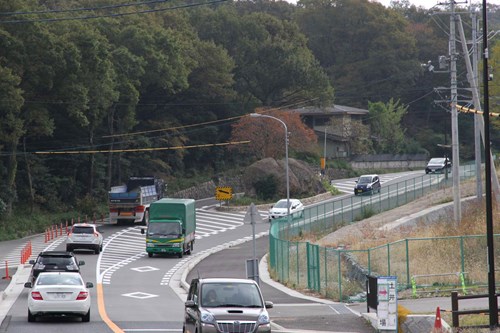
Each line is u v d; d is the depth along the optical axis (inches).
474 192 4953.3
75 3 6540.4
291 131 7047.2
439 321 1587.1
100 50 5462.6
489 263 1706.4
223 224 5600.4
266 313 1491.1
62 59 5108.3
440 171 7416.3
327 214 4712.1
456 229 3506.4
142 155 6953.7
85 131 6274.6
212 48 7214.6
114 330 1793.8
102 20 6176.2
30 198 5684.1
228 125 7691.9
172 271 3553.2
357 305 2375.7
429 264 2893.7
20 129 5059.1
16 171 5733.3
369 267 2551.7
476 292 2509.8
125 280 3240.7
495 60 5885.8
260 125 7022.6
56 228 5098.4
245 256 4131.4
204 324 1449.3
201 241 4857.3
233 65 7377.0
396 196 5246.1
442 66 3636.8
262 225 5546.3
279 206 5600.4
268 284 3085.6
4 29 4968.0
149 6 7406.5
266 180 6584.6
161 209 4143.7
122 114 6338.6
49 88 5162.4
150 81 6417.3
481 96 6033.5
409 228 3941.9
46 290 1908.2
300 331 1813.5
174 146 7116.1
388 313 1679.4
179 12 7706.7
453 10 3577.8
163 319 2062.0
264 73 7573.8
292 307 2358.5
